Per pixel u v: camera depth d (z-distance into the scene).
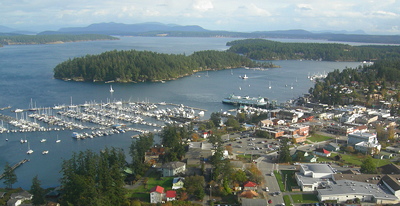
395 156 160.88
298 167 143.25
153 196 116.00
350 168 142.75
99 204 104.50
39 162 165.12
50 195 125.12
